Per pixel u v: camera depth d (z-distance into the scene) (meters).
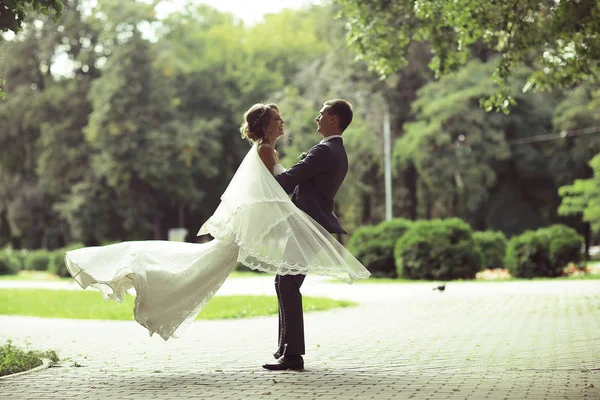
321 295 20.61
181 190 56.88
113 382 7.26
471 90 47.75
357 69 50.16
